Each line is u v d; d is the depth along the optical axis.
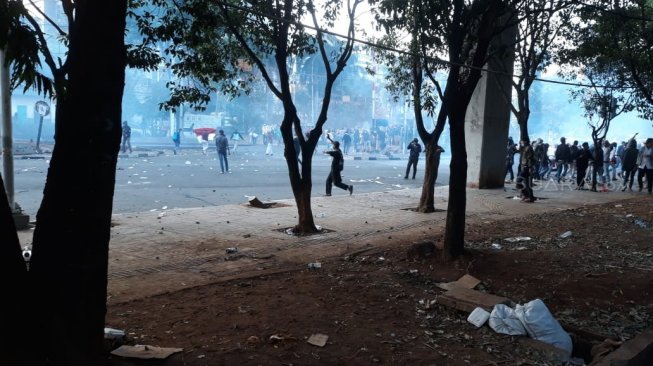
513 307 5.73
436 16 7.49
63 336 3.51
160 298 5.91
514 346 4.96
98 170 3.53
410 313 5.74
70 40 3.57
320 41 9.27
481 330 5.31
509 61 17.52
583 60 16.86
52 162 3.55
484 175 18.36
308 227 9.93
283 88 9.51
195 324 5.12
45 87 3.45
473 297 5.91
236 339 4.77
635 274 7.35
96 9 3.41
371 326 5.28
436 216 12.30
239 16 9.01
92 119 3.46
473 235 9.99
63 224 3.49
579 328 5.52
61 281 3.49
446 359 4.61
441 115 12.39
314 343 4.74
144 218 10.77
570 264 7.81
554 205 14.83
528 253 8.39
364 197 15.12
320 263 7.71
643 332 5.28
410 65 11.76
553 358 4.77
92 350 3.67
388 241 9.40
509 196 16.53
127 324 5.08
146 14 6.97
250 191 16.00
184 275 6.89
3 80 8.78
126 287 6.29
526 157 15.45
